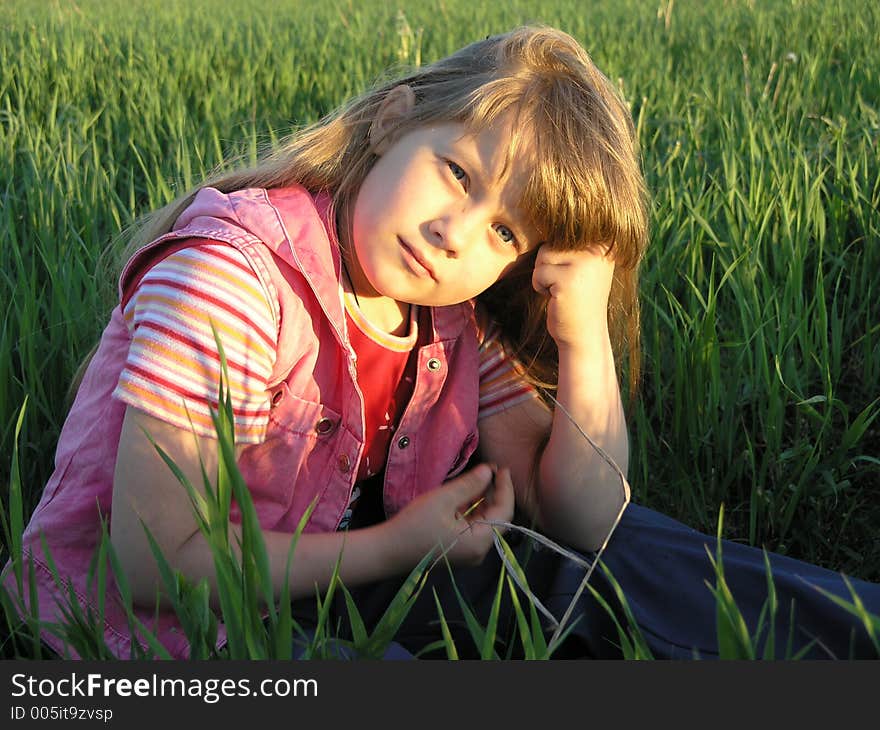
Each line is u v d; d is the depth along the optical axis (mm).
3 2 13625
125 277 1861
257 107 6250
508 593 1973
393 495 2033
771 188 3916
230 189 2078
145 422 1692
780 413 2713
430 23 10703
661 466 2822
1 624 1965
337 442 1903
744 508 2773
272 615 1438
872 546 2662
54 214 3777
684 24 10328
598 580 1943
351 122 1951
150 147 4910
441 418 2055
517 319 2174
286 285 1823
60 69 7051
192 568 1716
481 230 1774
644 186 2057
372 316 1961
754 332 2930
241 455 1846
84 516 1857
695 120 5406
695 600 1900
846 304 3395
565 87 1854
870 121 5070
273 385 1825
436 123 1796
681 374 2799
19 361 2889
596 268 1980
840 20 9094
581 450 2055
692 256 3375
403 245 1771
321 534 1846
